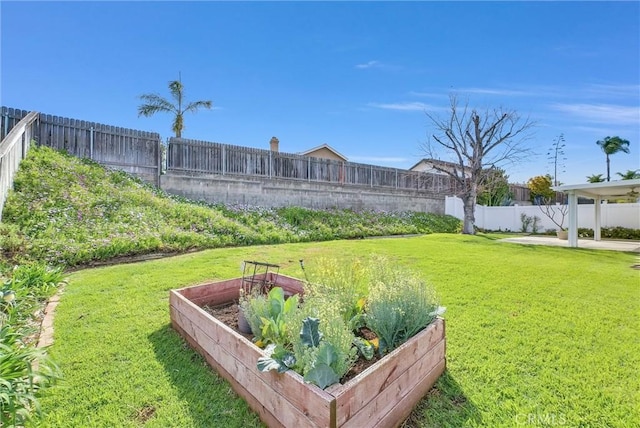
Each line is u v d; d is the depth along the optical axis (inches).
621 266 246.4
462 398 79.4
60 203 239.9
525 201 797.2
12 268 165.5
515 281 184.7
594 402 77.7
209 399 79.0
